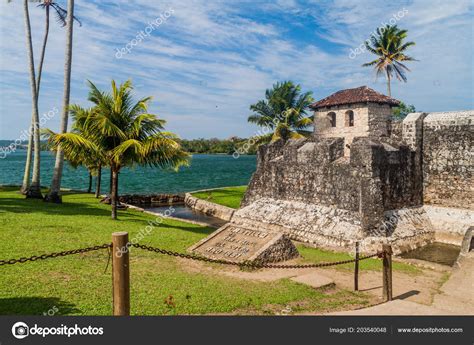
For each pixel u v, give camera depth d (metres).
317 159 21.12
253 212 24.12
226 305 8.24
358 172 18.86
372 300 9.54
